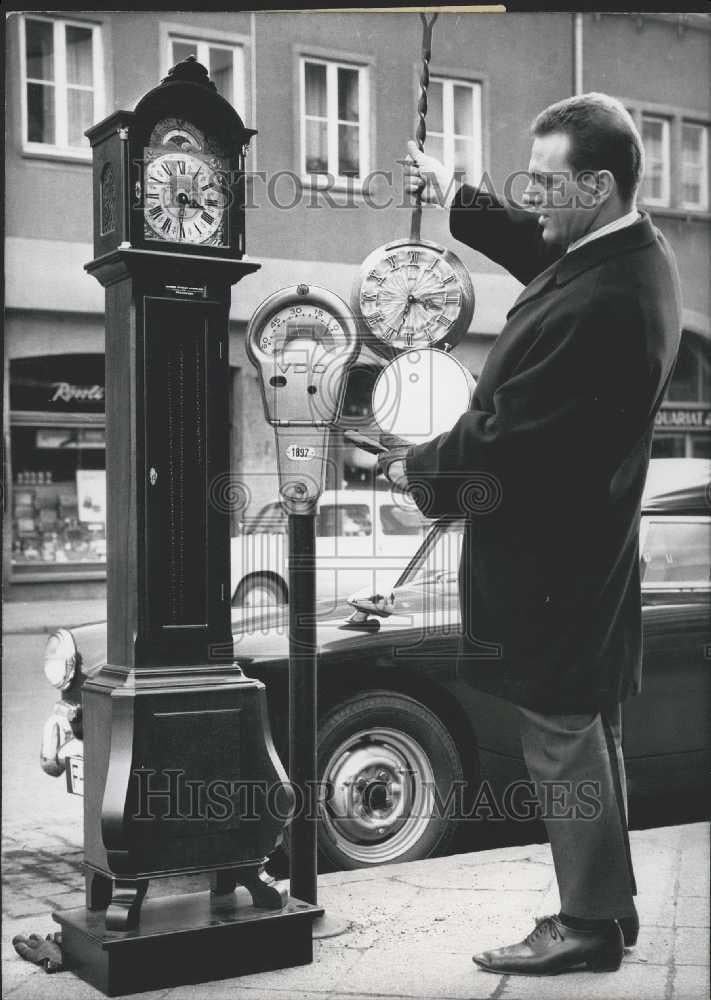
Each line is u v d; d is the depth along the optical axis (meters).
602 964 3.49
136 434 3.57
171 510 3.61
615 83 6.15
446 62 5.29
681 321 3.61
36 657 9.66
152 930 3.45
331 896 4.20
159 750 3.50
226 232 3.67
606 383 3.40
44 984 3.48
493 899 4.15
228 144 3.67
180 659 3.60
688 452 8.96
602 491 3.46
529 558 3.50
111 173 3.62
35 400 13.46
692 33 6.46
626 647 3.60
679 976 3.44
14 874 4.84
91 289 10.90
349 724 4.49
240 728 3.59
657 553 5.09
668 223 7.11
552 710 3.50
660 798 5.37
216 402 3.65
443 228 5.37
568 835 3.50
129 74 6.64
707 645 5.05
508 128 5.49
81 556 14.17
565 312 3.42
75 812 5.75
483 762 4.71
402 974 3.50
